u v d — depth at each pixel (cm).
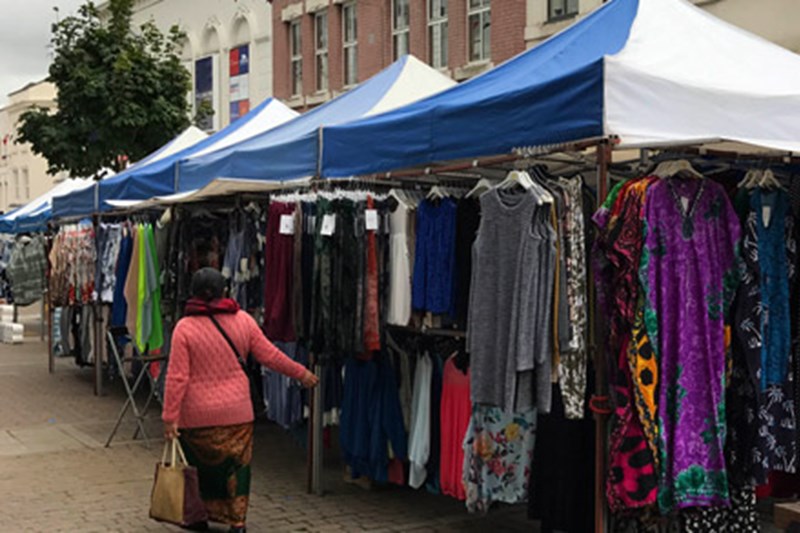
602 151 445
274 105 1132
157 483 532
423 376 604
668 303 438
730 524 480
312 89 2117
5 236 1891
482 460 536
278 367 563
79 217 1198
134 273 889
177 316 872
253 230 794
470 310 494
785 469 484
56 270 1192
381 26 1861
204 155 893
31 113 1705
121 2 1725
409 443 621
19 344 1784
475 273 489
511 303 469
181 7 2633
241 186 738
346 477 716
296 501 662
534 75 545
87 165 1706
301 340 630
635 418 433
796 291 505
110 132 1678
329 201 603
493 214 481
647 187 435
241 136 1054
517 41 1526
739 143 436
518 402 464
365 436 647
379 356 638
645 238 431
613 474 435
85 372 1361
